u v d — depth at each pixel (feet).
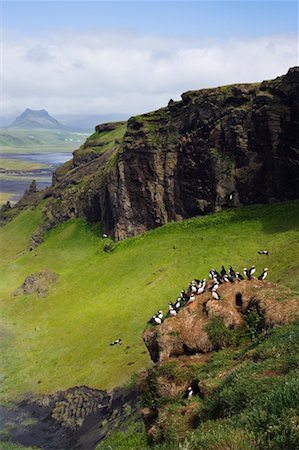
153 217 339.98
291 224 244.01
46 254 365.81
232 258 239.09
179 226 303.48
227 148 299.17
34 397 188.14
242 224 269.03
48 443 160.97
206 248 258.98
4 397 191.11
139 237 317.22
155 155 339.36
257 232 253.24
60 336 229.45
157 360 117.50
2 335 244.83
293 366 74.13
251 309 117.29
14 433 168.86
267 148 277.64
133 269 275.80
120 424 148.05
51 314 258.78
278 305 112.88
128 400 163.63
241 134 289.94
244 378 76.48
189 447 54.85
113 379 180.86
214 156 302.86
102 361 196.03
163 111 355.56
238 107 297.74
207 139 310.86
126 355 193.88
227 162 296.92
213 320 116.16
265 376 74.84
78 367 198.90
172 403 96.53
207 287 135.85
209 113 311.88
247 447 50.11
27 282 299.38
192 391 95.25
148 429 98.68
